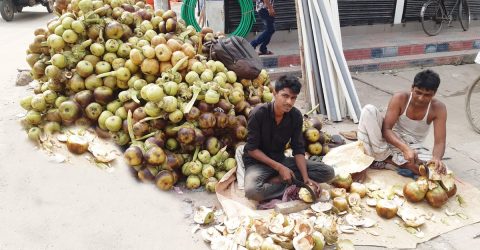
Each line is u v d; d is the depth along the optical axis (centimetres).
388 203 322
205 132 361
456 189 342
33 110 400
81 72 385
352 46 726
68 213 311
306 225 281
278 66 662
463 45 808
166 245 285
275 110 320
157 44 400
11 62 701
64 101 391
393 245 290
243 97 401
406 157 351
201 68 391
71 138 372
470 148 441
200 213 309
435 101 359
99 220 306
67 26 400
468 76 715
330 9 565
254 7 688
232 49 426
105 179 350
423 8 812
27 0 1203
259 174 329
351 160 374
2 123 443
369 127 370
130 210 318
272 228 280
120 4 440
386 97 599
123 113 375
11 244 279
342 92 531
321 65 534
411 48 759
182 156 360
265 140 335
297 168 347
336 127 499
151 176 343
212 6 661
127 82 392
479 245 293
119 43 402
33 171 354
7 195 325
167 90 359
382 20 822
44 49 439
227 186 353
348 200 332
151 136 358
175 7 967
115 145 381
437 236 301
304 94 545
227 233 292
